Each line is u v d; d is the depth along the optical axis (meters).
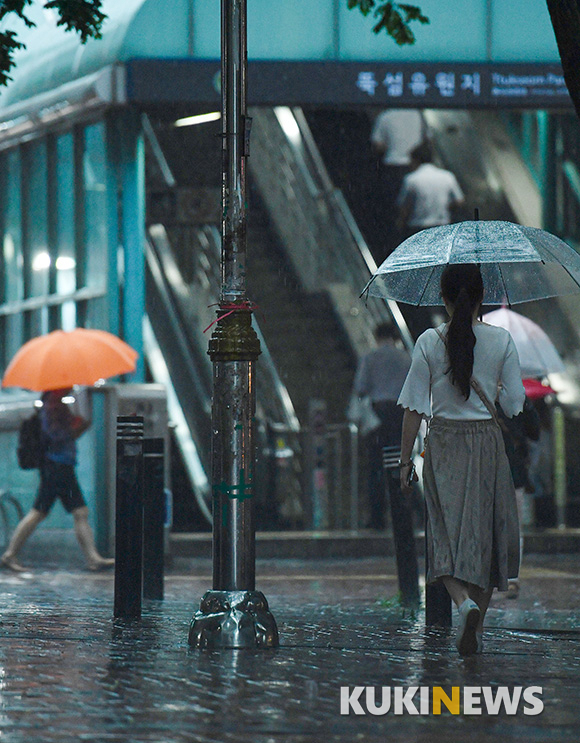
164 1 42.44
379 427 45.44
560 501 45.16
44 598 29.44
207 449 51.28
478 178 57.59
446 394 20.67
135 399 40.44
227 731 14.15
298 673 18.06
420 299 23.19
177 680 17.38
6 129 47.19
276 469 49.38
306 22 44.00
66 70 44.41
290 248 56.56
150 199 48.91
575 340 51.06
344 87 42.84
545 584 33.12
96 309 43.19
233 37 20.91
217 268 54.38
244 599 20.78
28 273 47.59
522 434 30.08
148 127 49.56
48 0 30.27
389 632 23.36
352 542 42.12
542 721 14.92
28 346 38.66
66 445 38.06
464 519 20.38
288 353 53.66
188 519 48.62
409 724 14.68
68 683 17.11
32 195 47.28
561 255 22.05
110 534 40.41
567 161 54.72
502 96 43.72
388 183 56.91
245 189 20.98
